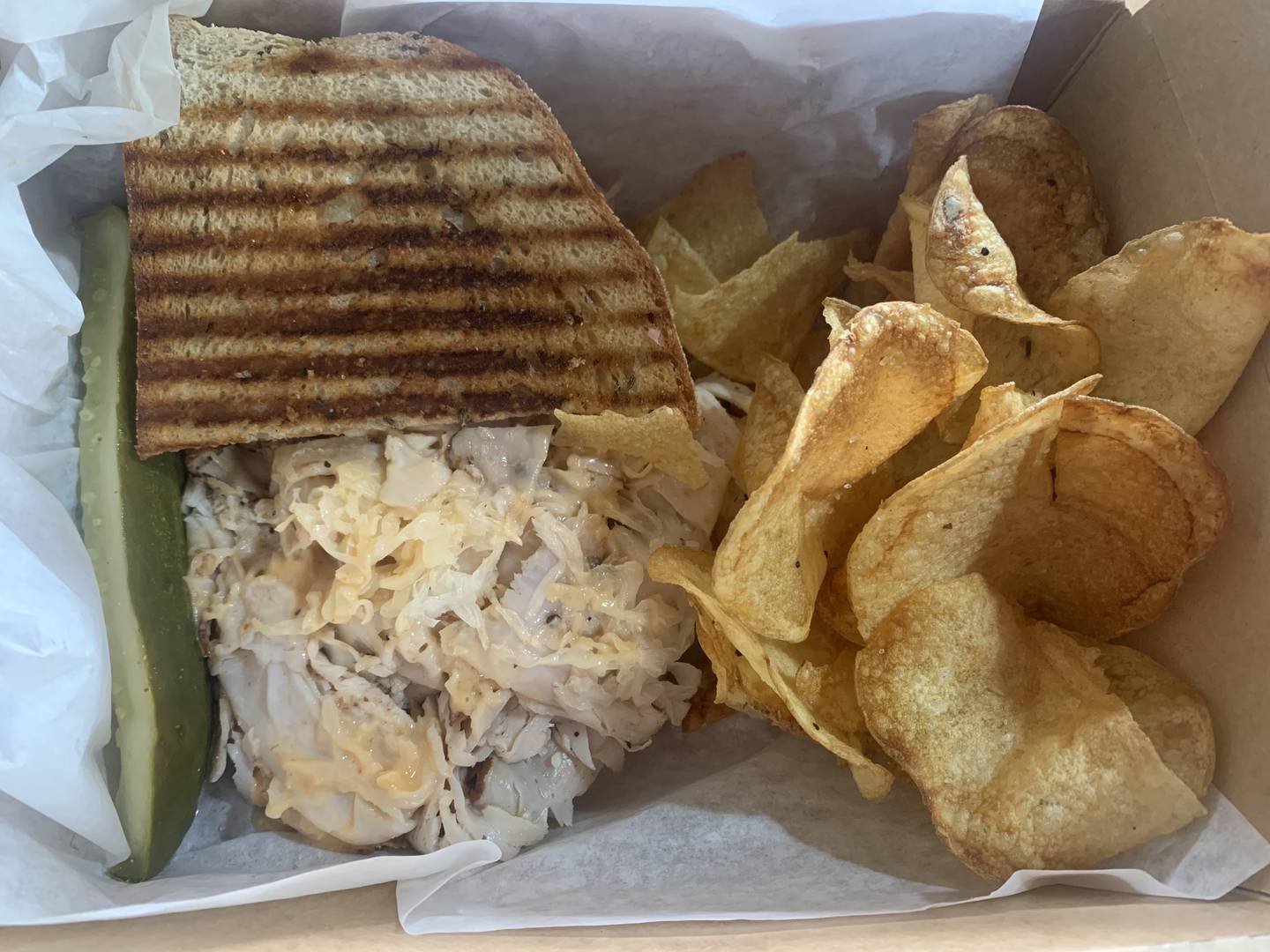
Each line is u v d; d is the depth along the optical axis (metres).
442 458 0.19
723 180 0.21
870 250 0.22
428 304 0.18
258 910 0.15
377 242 0.17
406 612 0.18
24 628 0.14
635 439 0.18
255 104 0.17
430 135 0.17
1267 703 0.15
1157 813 0.15
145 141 0.17
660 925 0.15
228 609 0.18
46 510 0.16
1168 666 0.17
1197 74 0.17
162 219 0.17
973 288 0.17
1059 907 0.14
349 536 0.18
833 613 0.18
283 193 0.17
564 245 0.18
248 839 0.18
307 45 0.17
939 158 0.19
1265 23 0.16
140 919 0.15
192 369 0.17
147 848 0.16
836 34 0.18
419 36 0.17
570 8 0.17
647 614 0.19
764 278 0.20
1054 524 0.17
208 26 0.17
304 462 0.18
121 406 0.17
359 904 0.16
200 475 0.19
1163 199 0.18
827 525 0.18
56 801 0.15
